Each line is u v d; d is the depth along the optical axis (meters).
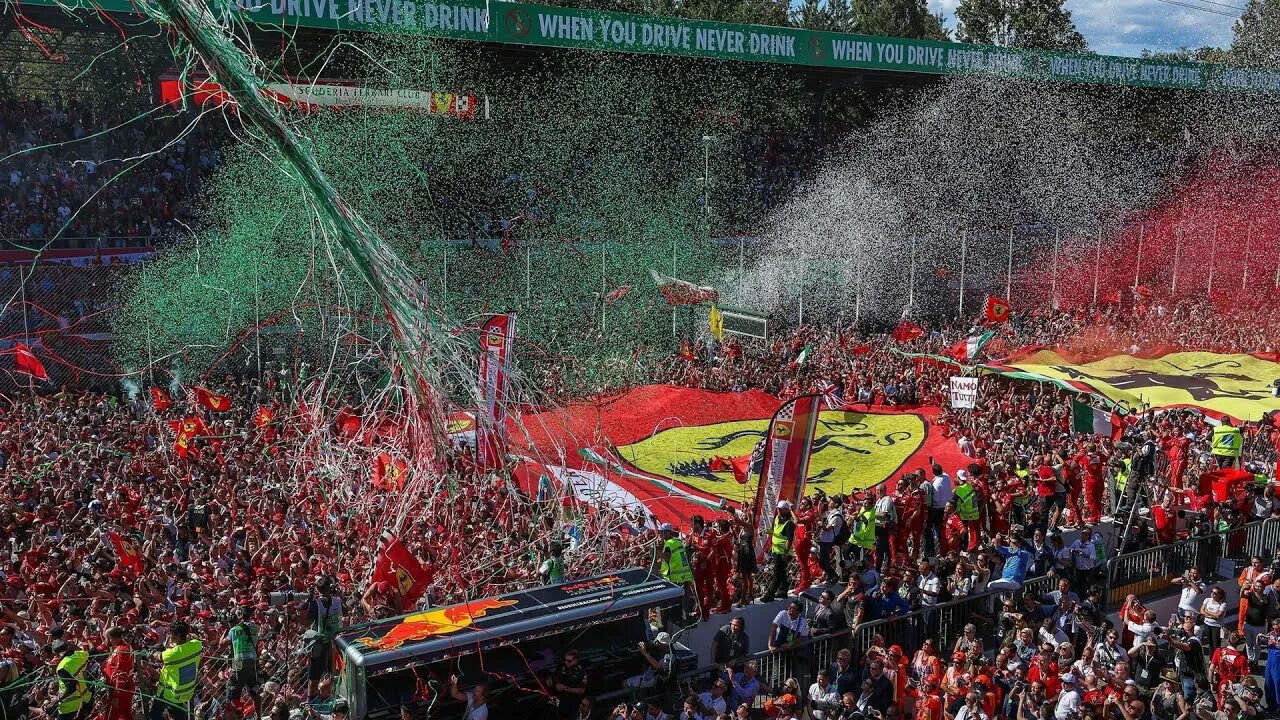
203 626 12.45
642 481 18.44
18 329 25.98
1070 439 21.41
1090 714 12.71
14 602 12.78
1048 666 13.65
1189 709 13.27
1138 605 15.66
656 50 36.66
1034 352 26.55
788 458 15.41
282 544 13.96
